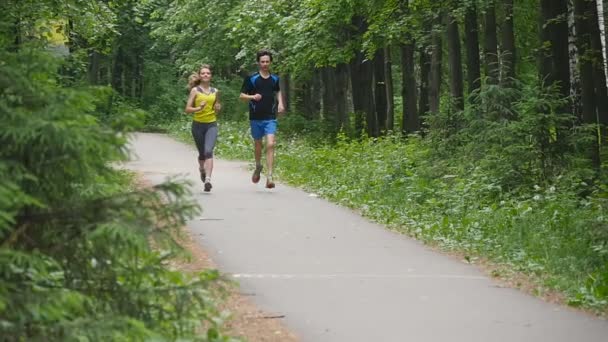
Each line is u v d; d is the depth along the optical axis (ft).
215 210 61.62
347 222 59.52
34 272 20.04
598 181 68.69
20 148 19.76
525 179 69.67
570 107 87.92
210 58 200.95
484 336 31.65
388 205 68.18
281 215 60.85
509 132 72.59
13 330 18.24
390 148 100.07
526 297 38.60
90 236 19.79
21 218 20.31
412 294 38.40
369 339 30.94
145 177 82.64
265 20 146.72
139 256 22.65
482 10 101.09
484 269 45.42
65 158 20.08
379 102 164.25
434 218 62.28
